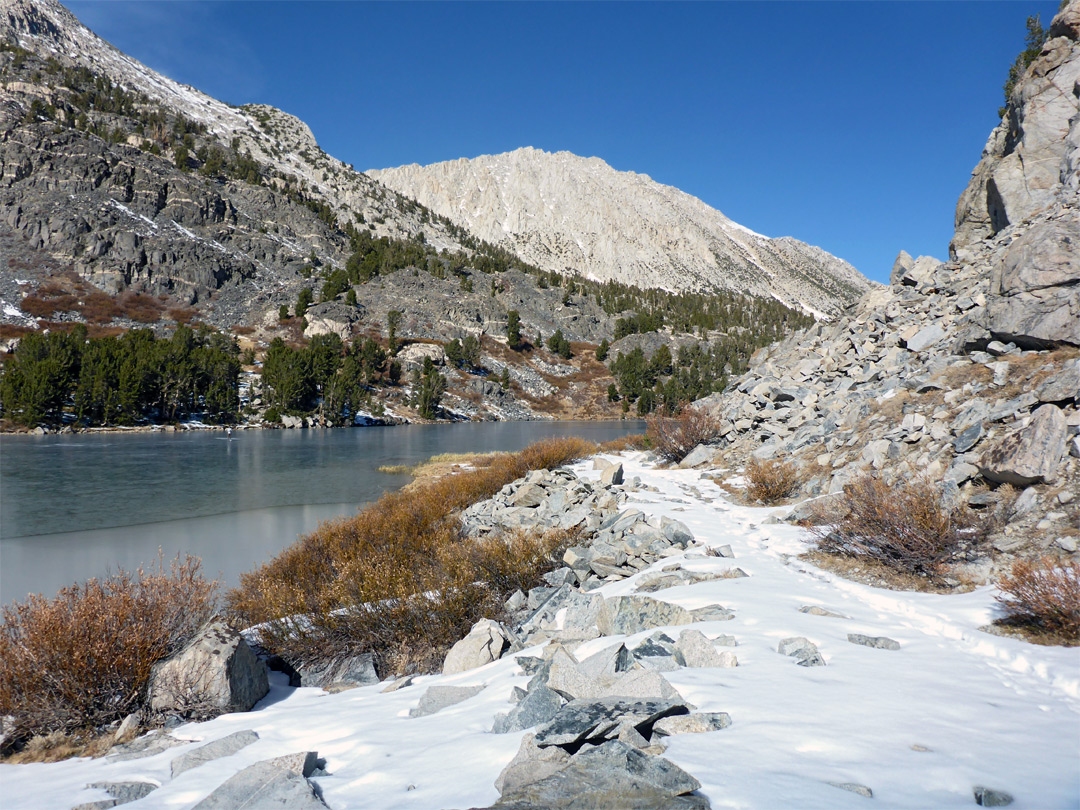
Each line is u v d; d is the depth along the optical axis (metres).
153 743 4.86
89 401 68.00
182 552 15.70
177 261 134.62
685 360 152.62
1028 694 4.27
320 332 124.38
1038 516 8.25
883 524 8.55
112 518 20.31
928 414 12.83
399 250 188.00
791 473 14.32
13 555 15.34
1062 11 22.64
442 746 3.82
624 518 11.76
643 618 6.35
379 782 3.39
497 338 151.50
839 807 2.61
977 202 25.66
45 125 145.75
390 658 7.17
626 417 119.50
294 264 164.38
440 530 13.68
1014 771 3.03
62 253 122.00
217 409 79.56
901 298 20.17
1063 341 11.92
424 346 124.88
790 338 29.84
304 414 85.81
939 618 6.36
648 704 3.70
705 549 9.79
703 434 21.52
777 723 3.64
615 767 2.93
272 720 5.16
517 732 3.79
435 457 38.88
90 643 5.64
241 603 8.94
